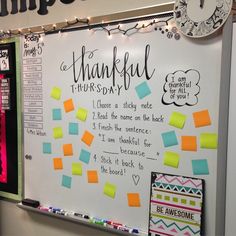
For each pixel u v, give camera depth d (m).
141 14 1.27
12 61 1.68
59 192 1.56
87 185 1.46
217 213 1.07
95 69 1.41
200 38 1.14
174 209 1.23
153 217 1.28
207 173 1.16
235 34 0.99
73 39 1.47
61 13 1.52
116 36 1.34
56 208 1.57
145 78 1.28
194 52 1.16
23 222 1.72
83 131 1.46
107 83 1.38
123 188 1.36
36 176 1.64
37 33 1.58
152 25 1.25
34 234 1.68
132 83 1.31
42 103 1.59
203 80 1.15
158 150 1.26
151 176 1.28
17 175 1.71
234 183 1.00
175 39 1.20
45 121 1.59
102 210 1.42
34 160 1.64
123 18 1.31
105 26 1.37
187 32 1.14
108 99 1.38
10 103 1.70
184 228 1.21
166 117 1.24
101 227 1.41
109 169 1.39
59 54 1.52
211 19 1.09
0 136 1.76
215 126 1.14
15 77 1.67
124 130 1.34
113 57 1.35
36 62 1.60
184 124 1.20
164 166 1.25
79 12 1.46
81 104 1.46
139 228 1.32
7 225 1.79
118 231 1.36
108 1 1.37
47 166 1.59
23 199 1.68
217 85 1.12
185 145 1.20
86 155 1.46
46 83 1.57
